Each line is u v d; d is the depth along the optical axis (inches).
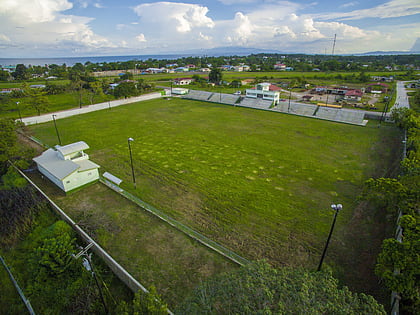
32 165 1283.2
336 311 384.2
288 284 428.8
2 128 1289.4
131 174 1194.0
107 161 1331.2
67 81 4768.7
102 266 706.8
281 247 752.3
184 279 641.0
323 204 962.1
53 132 1809.8
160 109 2513.5
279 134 1740.9
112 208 942.4
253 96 2765.7
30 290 626.8
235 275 465.7
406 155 1279.5
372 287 619.8
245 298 397.4
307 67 6643.7
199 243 765.9
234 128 1877.5
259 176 1173.1
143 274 654.5
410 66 7731.3
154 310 439.2
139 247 748.0
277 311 375.2
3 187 1045.8
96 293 616.7
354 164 1282.0
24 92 3070.9
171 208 936.3
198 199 994.1
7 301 623.5
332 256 717.3
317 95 3341.5
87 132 1800.0
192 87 4013.3
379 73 5861.2
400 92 3518.7
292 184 1103.0
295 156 1382.9
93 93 3029.0
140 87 3597.4
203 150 1470.2
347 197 1003.9
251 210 925.8
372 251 732.0
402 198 749.9
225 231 818.8
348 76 5039.4
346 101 2913.4
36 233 832.3
